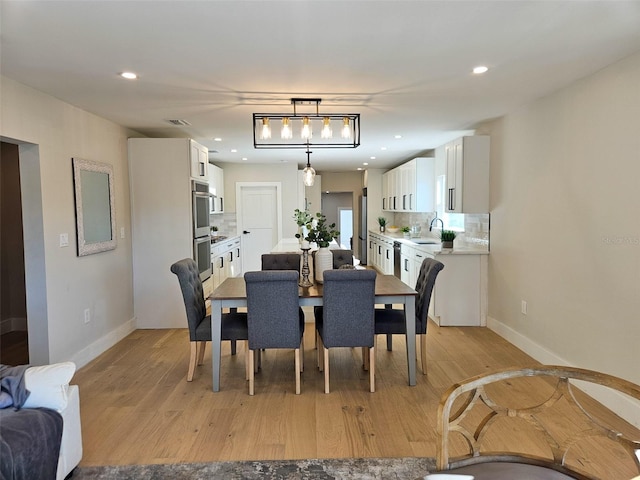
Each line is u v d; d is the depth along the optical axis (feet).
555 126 11.48
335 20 7.09
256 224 28.94
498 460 5.44
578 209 10.57
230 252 24.94
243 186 28.55
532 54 8.69
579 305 10.61
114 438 8.68
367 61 9.04
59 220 11.78
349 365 12.77
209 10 6.69
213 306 10.91
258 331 10.56
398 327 11.62
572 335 10.94
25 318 16.65
